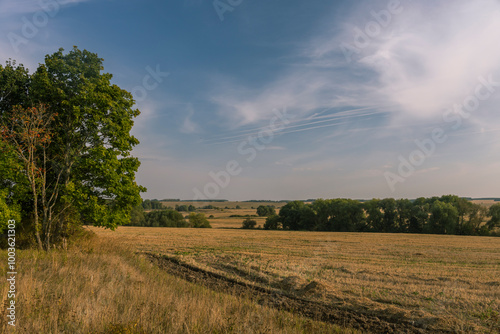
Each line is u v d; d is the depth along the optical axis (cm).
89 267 1281
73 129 2155
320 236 5791
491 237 6059
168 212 9025
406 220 7850
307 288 1415
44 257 1422
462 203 7238
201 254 2720
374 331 937
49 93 2031
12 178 1891
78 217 2320
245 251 3077
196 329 646
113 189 2166
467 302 1179
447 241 4884
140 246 3356
